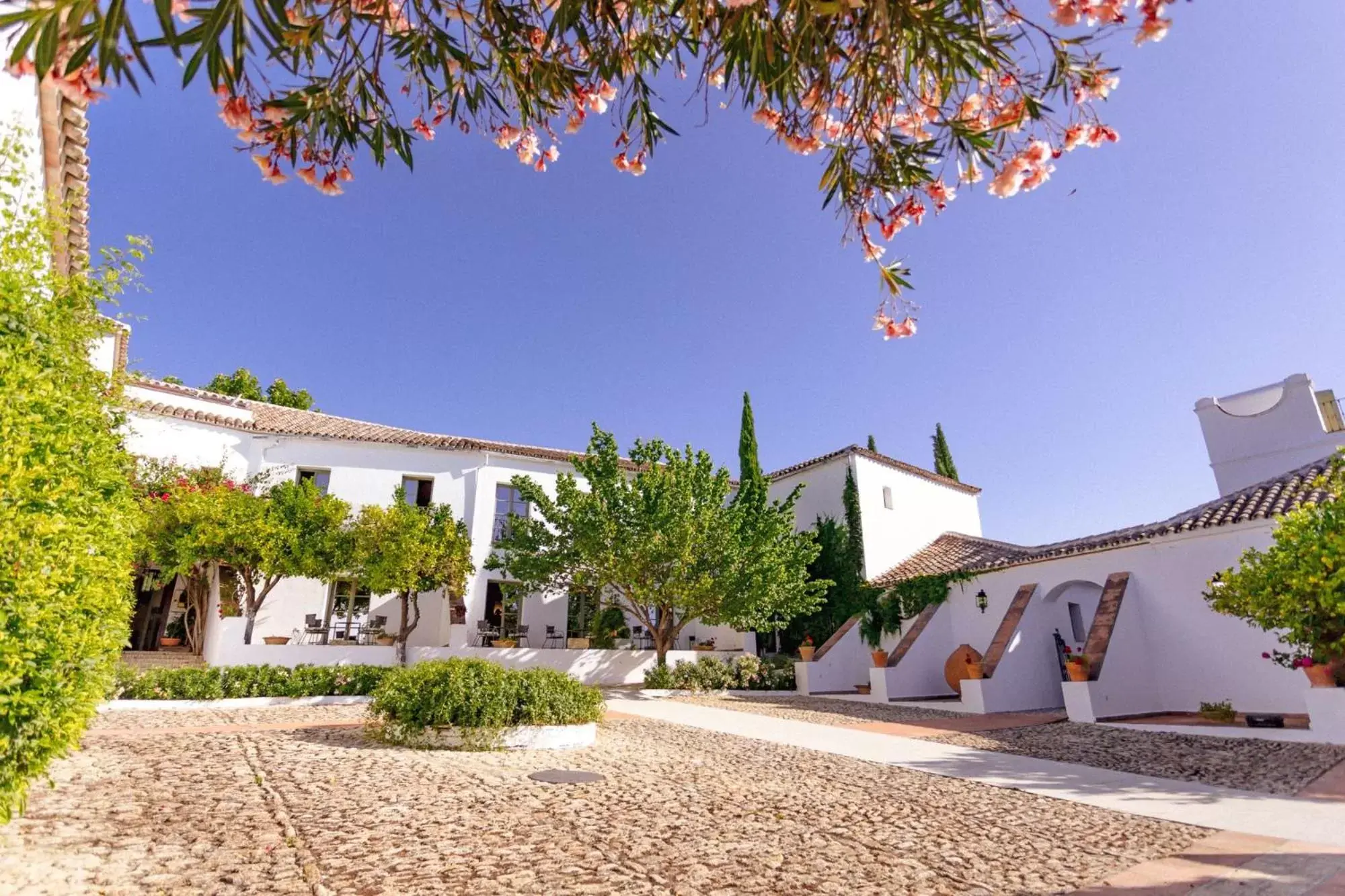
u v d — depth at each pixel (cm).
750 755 906
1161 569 1369
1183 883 413
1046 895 397
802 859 459
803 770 808
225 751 755
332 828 484
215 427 1831
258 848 432
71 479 412
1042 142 288
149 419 1712
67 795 533
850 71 278
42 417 411
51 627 388
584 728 955
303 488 1661
